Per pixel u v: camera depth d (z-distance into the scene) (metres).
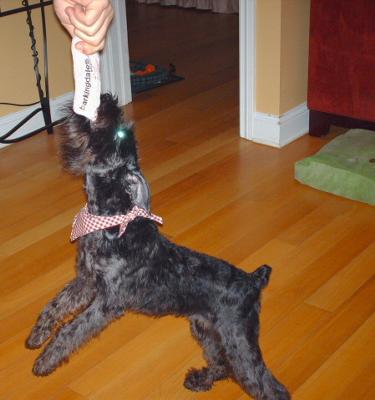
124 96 3.25
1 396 1.53
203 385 1.54
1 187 2.47
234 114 3.11
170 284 1.37
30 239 2.14
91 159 1.27
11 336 1.71
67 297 1.48
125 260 1.34
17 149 2.79
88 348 1.68
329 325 1.75
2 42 2.74
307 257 2.03
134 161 1.31
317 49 2.67
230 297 1.36
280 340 1.70
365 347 1.67
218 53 4.05
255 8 2.63
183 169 2.59
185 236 2.15
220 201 2.36
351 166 2.37
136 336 1.73
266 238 2.13
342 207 2.31
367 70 2.58
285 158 2.67
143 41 4.35
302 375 1.58
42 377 1.58
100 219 1.31
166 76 3.55
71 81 3.09
